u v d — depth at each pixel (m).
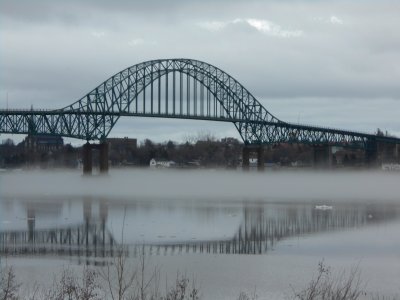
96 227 103.50
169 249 81.69
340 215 125.75
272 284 63.09
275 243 86.94
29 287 59.19
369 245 85.00
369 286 62.56
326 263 72.62
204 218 119.06
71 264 71.19
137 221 113.19
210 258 75.50
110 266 70.00
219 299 57.81
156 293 51.84
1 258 74.44
